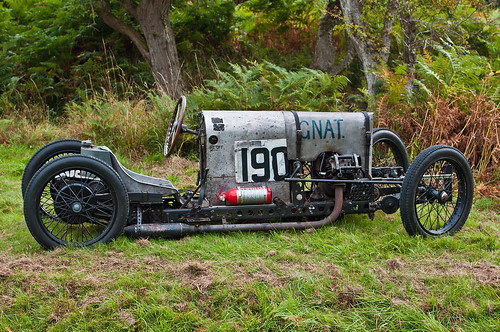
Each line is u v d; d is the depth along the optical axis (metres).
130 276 3.31
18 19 11.36
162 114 7.46
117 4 10.23
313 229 4.18
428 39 7.82
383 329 2.83
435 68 7.02
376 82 8.24
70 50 10.60
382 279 3.32
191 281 3.26
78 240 3.95
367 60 8.44
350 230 4.29
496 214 5.02
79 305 3.02
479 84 6.98
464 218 4.24
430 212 4.43
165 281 3.27
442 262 3.62
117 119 7.61
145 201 4.03
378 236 4.12
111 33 10.87
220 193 4.12
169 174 6.43
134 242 3.87
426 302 3.02
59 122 9.13
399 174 4.73
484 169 6.00
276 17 12.12
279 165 4.18
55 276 3.27
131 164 6.93
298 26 12.88
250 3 11.73
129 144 7.34
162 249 3.77
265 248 3.81
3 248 3.88
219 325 2.84
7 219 4.61
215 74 10.66
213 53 11.40
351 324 2.84
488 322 2.89
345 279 3.31
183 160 6.96
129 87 9.82
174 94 9.11
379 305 3.02
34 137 7.93
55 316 2.89
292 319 2.84
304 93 7.55
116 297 3.05
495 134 6.19
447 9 7.90
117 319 2.88
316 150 4.26
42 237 3.66
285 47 12.68
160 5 9.20
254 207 4.12
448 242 3.94
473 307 2.98
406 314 2.91
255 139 4.13
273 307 2.96
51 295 3.10
